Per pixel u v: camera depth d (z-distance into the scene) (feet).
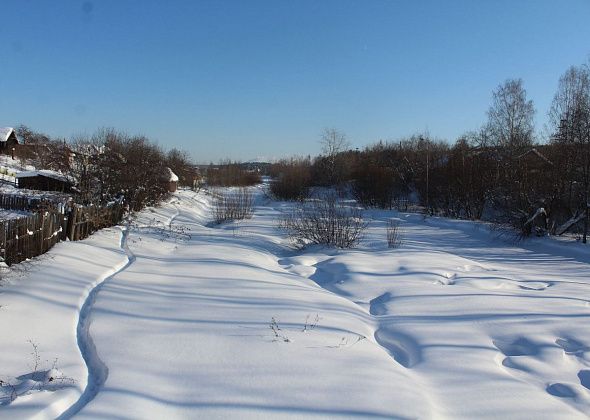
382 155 174.19
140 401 13.92
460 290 30.25
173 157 155.74
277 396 14.60
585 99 69.51
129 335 19.76
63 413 13.41
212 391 14.87
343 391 15.02
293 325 21.74
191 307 24.40
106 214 52.47
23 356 16.74
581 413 14.38
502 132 103.50
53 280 26.55
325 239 51.57
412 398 14.70
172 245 49.06
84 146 67.97
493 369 17.57
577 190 66.33
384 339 21.56
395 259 41.60
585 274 40.45
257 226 74.49
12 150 163.32
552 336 21.38
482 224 79.77
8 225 26.91
